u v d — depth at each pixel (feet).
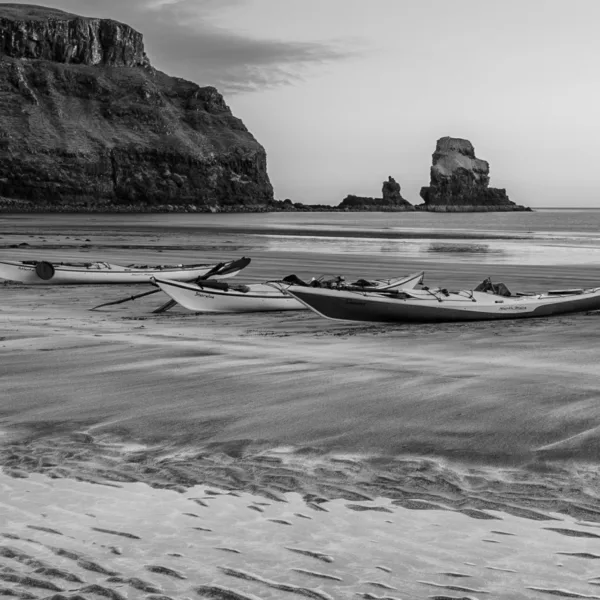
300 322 51.85
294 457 21.13
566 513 16.60
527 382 29.78
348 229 295.07
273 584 13.17
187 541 15.12
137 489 18.57
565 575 13.46
